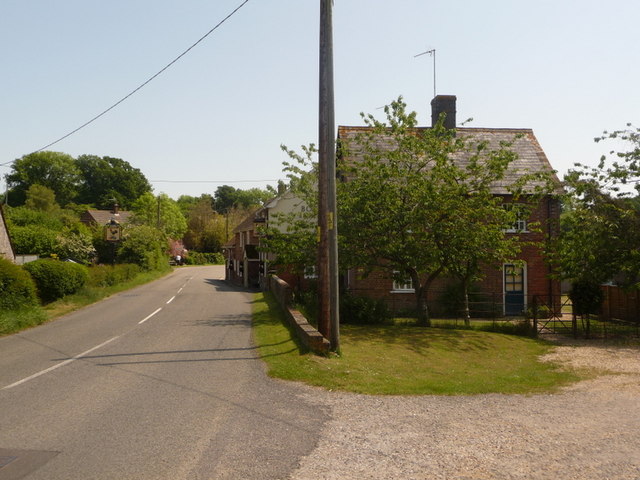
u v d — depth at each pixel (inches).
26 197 3297.2
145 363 407.5
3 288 647.8
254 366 399.5
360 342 553.0
